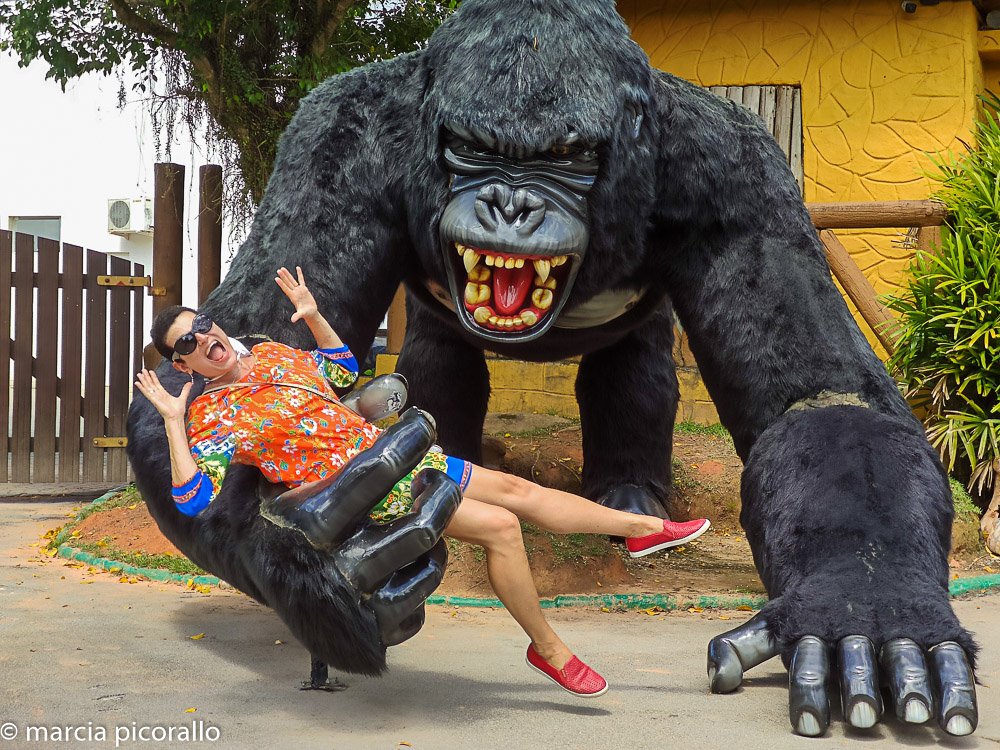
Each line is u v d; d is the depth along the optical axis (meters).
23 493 9.87
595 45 4.56
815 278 4.98
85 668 4.30
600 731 3.67
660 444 7.54
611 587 6.24
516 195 4.43
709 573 6.84
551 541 6.40
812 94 10.70
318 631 3.59
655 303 5.66
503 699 4.05
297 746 3.44
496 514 3.77
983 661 4.66
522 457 8.48
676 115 5.01
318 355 4.29
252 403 3.76
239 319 4.75
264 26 9.60
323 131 5.00
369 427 3.93
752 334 4.90
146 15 9.24
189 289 15.98
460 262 4.70
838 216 8.63
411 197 4.87
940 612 3.83
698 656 4.78
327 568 3.52
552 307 4.74
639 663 4.63
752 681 4.38
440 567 3.71
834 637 3.86
